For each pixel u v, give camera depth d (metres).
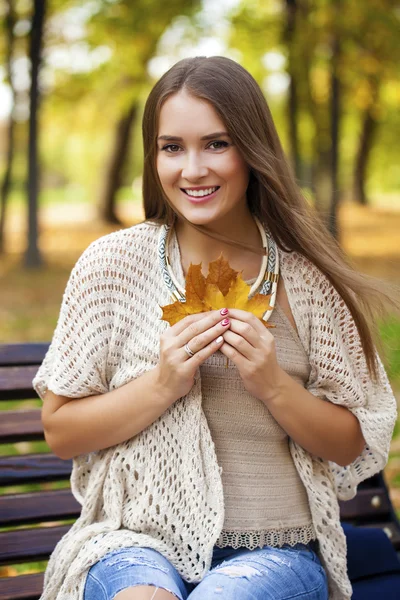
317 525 2.12
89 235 18.61
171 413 2.05
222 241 2.14
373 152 28.17
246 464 2.07
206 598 1.74
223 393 2.06
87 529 2.05
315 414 2.07
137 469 2.06
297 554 2.02
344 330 2.19
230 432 2.08
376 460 2.26
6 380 2.65
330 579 2.18
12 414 2.64
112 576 1.83
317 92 13.98
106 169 20.36
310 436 2.07
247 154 2.02
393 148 27.56
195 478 1.98
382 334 2.31
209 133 1.99
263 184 2.09
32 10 11.97
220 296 1.97
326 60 11.80
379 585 2.41
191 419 2.01
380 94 14.71
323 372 2.13
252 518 2.04
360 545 2.52
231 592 1.77
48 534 2.56
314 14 11.15
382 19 11.07
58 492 2.62
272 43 12.51
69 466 2.65
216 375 2.05
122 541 1.96
